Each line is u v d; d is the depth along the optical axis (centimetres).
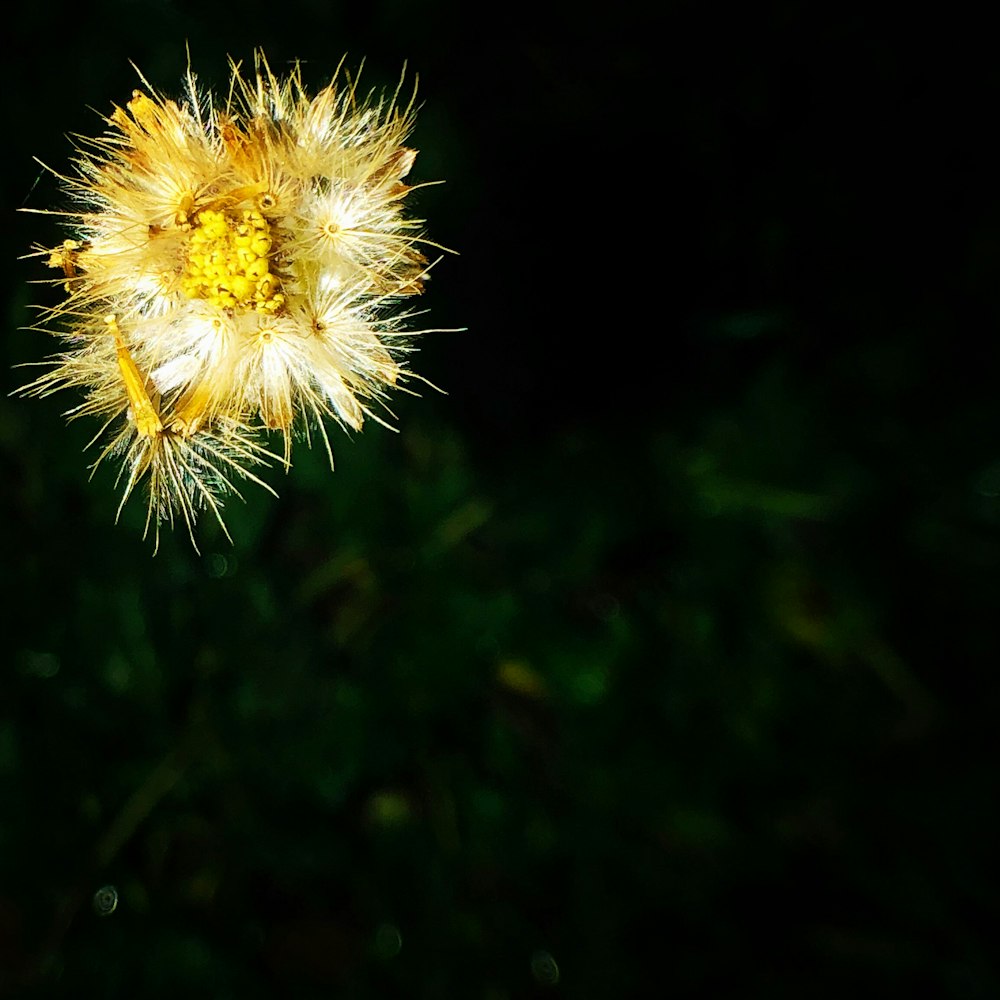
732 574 28
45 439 23
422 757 27
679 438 27
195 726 25
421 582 26
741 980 27
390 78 23
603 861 27
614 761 27
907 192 27
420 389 25
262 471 23
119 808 25
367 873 27
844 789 28
